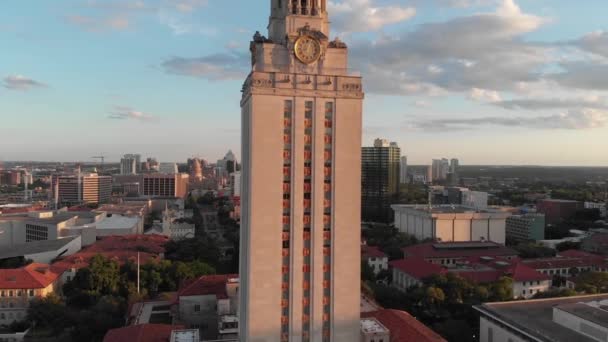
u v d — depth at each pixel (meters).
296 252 134.75
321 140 135.62
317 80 134.62
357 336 139.12
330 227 137.25
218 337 189.00
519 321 160.00
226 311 193.25
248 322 133.12
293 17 136.62
